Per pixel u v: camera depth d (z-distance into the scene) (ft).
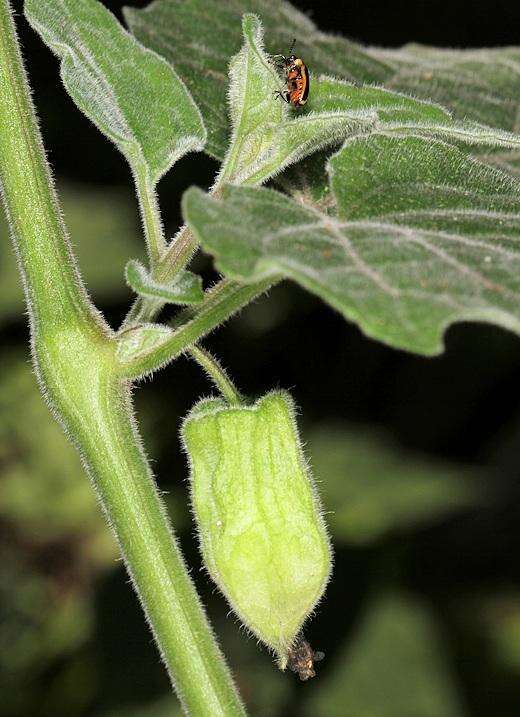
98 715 1.64
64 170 1.81
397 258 0.92
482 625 1.81
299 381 1.91
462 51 1.38
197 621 1.05
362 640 1.69
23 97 1.08
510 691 1.76
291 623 1.05
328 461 1.77
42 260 1.06
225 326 1.84
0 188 1.08
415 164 1.03
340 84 1.09
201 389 1.78
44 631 1.67
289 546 1.05
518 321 0.89
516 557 1.87
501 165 1.21
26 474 1.66
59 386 1.06
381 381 1.94
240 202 0.95
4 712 1.66
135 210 1.78
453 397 1.96
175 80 1.09
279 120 1.06
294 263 0.90
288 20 1.35
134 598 1.67
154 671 1.65
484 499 1.80
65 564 1.67
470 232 0.97
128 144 1.07
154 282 1.01
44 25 1.09
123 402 1.06
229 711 1.04
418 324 0.88
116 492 1.06
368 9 1.75
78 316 1.06
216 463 1.06
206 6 1.32
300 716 1.63
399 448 1.80
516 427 1.95
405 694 1.65
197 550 1.70
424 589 1.80
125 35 1.10
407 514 1.68
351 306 0.88
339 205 1.00
